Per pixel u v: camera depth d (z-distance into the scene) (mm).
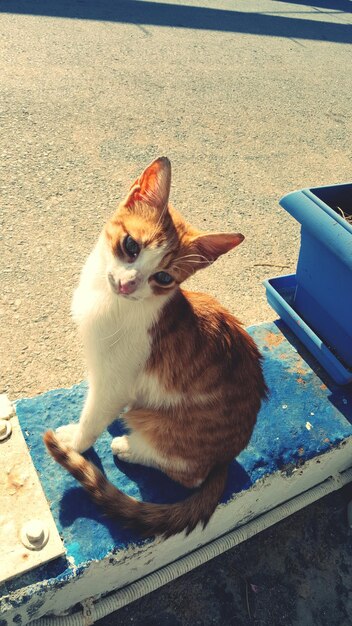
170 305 456
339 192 662
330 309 628
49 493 474
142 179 445
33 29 1469
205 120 1249
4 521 439
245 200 1015
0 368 635
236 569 546
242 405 476
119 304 446
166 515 454
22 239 804
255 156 1163
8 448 482
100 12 1697
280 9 2230
